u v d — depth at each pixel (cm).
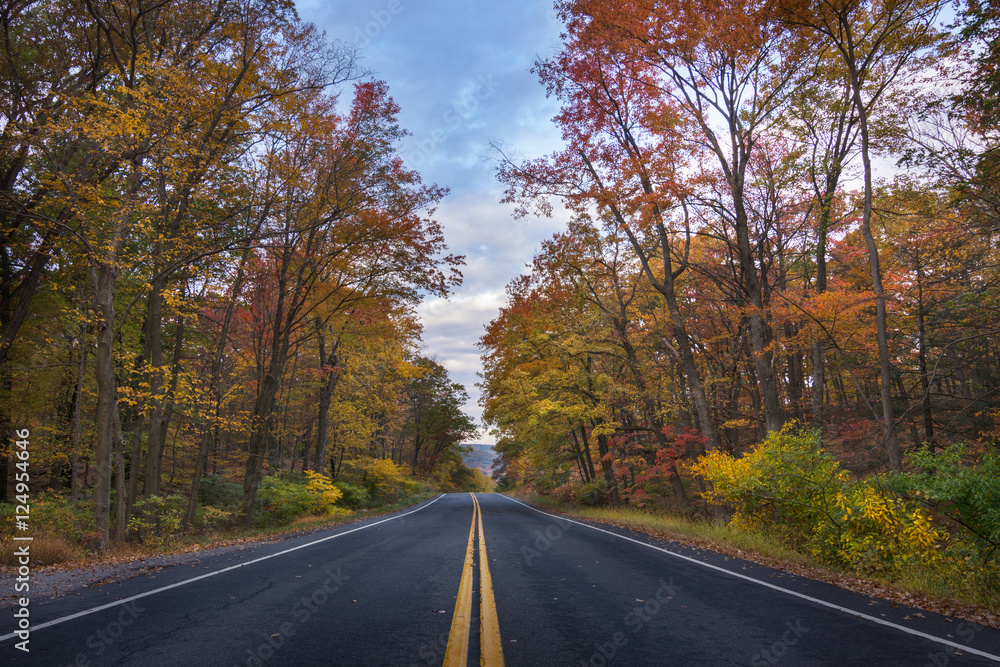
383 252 1777
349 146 1675
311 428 3256
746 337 2022
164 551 1149
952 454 831
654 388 2027
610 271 2014
